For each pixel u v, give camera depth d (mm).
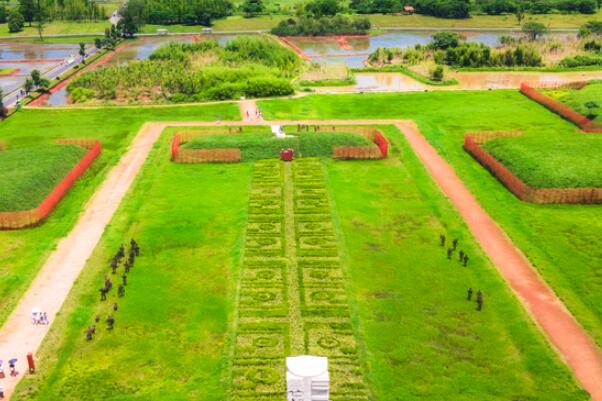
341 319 55062
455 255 65562
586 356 49938
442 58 176875
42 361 49656
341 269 63094
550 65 171375
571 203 78375
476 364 48969
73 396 45844
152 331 53375
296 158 94188
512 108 123312
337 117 118312
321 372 39375
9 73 169125
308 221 73625
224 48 173000
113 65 178750
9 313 55969
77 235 70938
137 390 46500
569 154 88625
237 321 54844
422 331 53031
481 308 56031
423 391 46031
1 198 75438
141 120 117000
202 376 48000
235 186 84125
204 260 65062
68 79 159750
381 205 78062
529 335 51969
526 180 82625
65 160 90625
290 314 55844
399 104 128000
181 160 92938
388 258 65125
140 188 83688
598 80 140000
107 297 58281
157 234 70688
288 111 123000
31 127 113188
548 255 65562
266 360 49781
